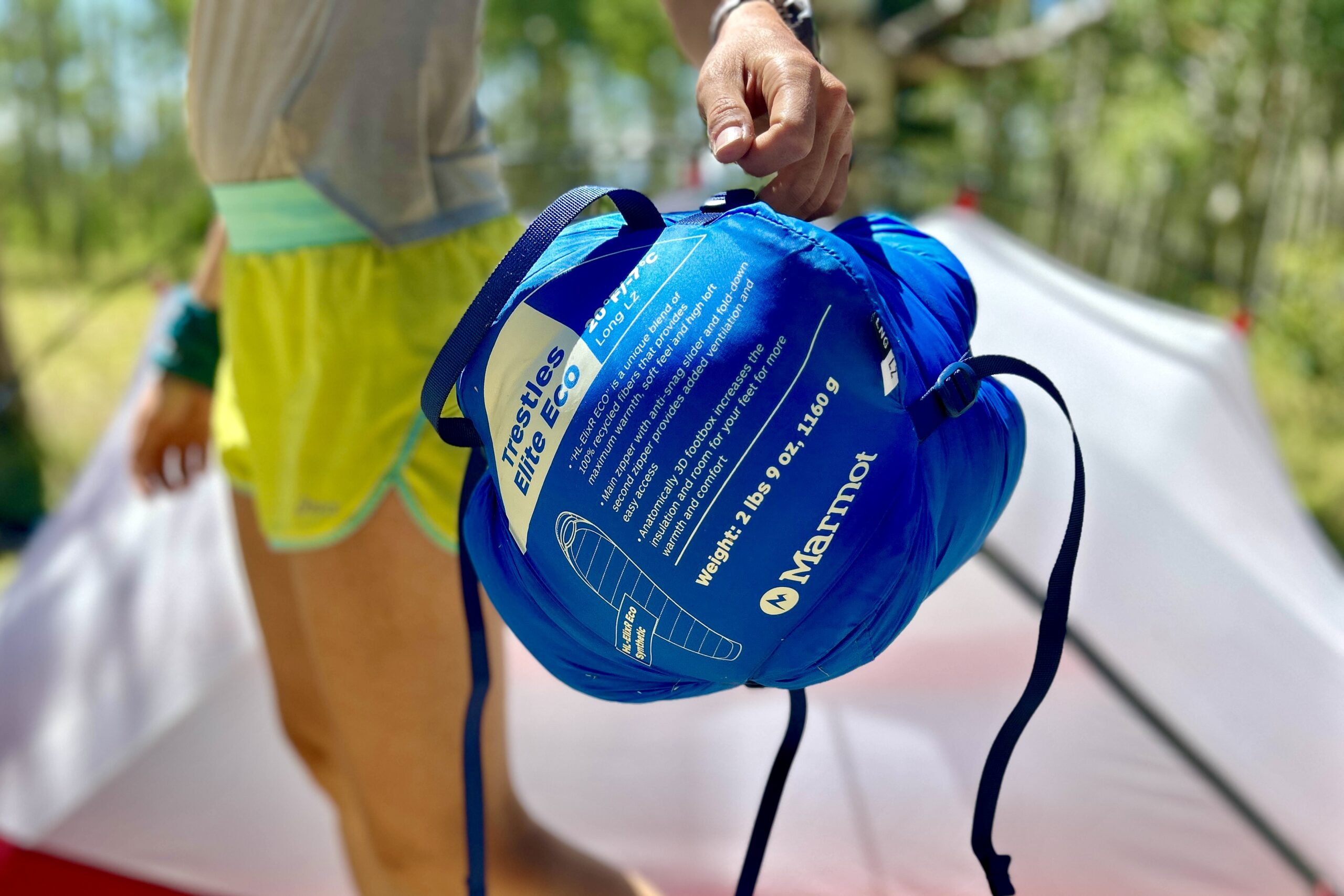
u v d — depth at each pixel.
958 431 0.56
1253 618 1.44
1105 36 5.60
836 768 1.42
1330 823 1.28
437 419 0.63
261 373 0.98
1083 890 1.32
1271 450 1.98
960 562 0.62
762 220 0.54
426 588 0.92
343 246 0.92
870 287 0.52
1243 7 5.26
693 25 0.82
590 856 1.03
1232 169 6.87
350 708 0.96
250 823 1.50
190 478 1.40
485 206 0.97
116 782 1.51
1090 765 1.37
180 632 1.64
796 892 1.36
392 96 0.89
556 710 1.52
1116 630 1.37
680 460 0.52
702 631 0.55
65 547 1.86
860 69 4.52
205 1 0.94
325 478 0.92
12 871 1.44
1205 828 1.32
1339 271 5.13
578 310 0.56
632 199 0.58
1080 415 1.62
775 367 0.52
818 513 0.52
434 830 0.96
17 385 2.69
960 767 1.40
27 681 1.65
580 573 0.56
